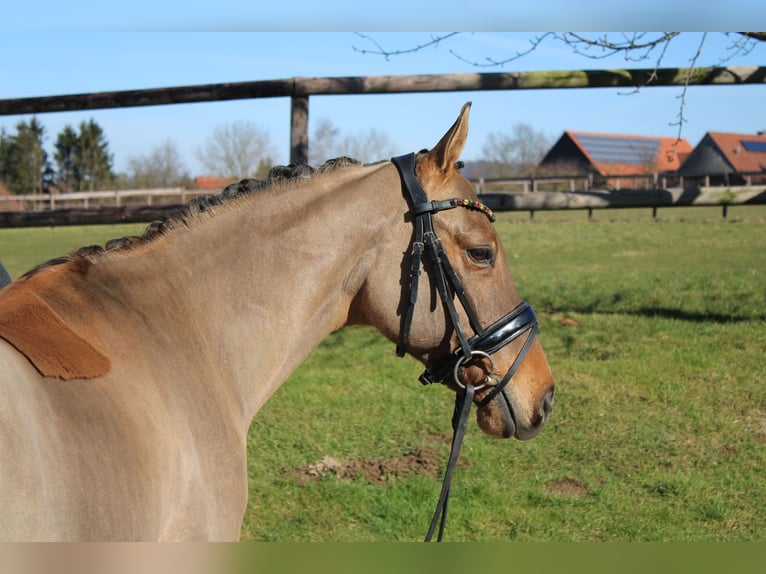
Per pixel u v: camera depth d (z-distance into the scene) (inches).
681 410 213.6
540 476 176.4
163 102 256.5
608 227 836.0
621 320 313.9
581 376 241.9
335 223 92.0
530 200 278.5
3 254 592.1
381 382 244.7
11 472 52.1
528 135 2304.4
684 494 166.4
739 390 227.3
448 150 91.7
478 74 250.5
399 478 176.9
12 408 55.0
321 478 177.6
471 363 94.0
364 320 99.0
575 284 414.9
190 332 82.3
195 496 74.5
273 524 155.9
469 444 195.8
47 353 63.6
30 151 1533.0
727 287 387.2
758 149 2058.3
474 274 92.7
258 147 1459.2
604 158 2249.0
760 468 178.5
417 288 91.5
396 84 252.7
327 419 213.9
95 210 277.0
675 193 281.7
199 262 86.0
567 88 252.4
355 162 97.7
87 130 1670.8
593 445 193.0
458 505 163.3
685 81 245.6
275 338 89.6
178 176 1643.7
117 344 72.6
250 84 253.1
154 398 72.3
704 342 276.2
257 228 89.7
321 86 252.1
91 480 59.5
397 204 92.9
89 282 76.5
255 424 209.6
